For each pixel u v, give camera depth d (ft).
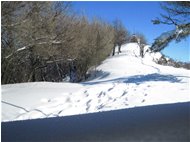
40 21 78.18
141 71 131.44
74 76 148.87
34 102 45.96
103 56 154.81
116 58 190.60
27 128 16.28
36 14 75.10
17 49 78.64
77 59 124.36
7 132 15.47
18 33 72.84
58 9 90.84
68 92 51.72
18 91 52.70
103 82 71.82
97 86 56.29
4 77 85.30
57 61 113.19
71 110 42.34
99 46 143.02
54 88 55.57
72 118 18.88
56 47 90.74
